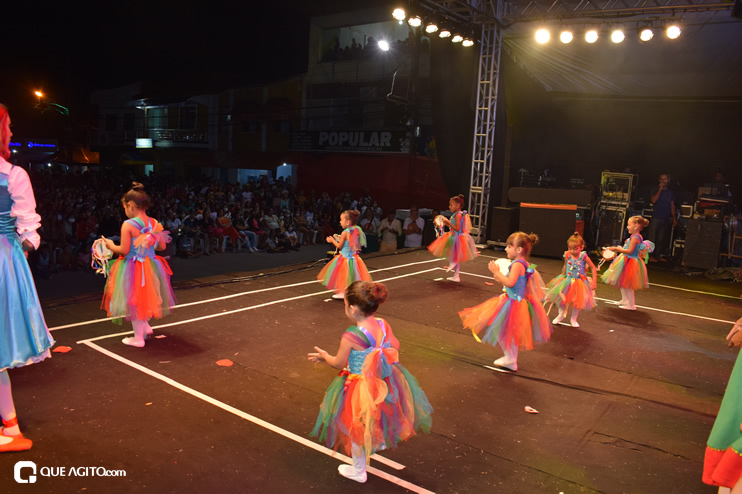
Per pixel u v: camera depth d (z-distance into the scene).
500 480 3.39
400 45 22.89
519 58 13.30
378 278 9.25
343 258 7.29
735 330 2.96
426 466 3.51
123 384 4.50
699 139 14.92
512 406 4.52
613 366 5.59
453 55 13.94
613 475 3.51
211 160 29.50
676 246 11.98
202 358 5.17
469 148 14.02
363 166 23.77
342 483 3.24
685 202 14.06
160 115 31.58
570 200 11.59
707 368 5.64
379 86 23.73
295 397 4.42
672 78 12.67
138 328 5.34
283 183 23.48
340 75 25.02
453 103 14.23
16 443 3.39
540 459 3.67
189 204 15.70
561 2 10.97
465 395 4.70
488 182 12.76
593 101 15.35
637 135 15.55
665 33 10.30
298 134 26.31
